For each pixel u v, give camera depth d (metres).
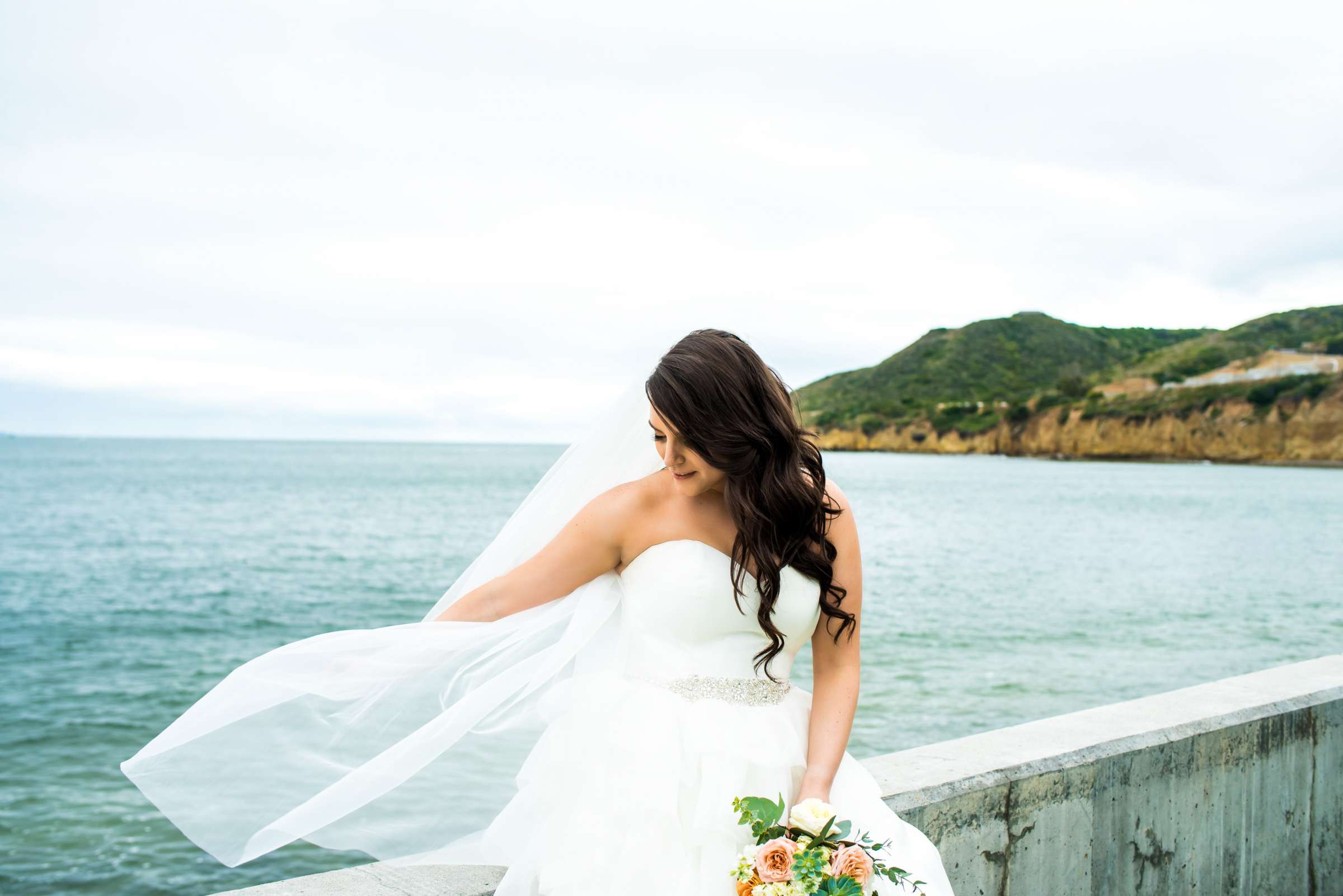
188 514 48.22
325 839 2.10
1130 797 2.84
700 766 1.93
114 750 9.48
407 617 18.97
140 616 18.83
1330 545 34.66
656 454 2.31
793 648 2.14
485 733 2.20
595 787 1.95
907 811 2.35
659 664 2.06
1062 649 15.25
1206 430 124.19
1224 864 3.11
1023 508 53.88
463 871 2.08
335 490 72.44
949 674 13.21
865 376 179.88
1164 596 21.67
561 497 2.28
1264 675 3.63
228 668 13.84
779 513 2.00
